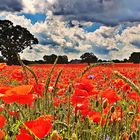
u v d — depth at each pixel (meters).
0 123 2.47
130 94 4.21
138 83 9.07
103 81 8.05
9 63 61.88
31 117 3.09
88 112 3.24
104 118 3.20
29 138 1.84
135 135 2.98
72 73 11.74
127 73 9.08
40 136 1.89
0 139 2.63
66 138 2.53
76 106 3.05
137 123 3.70
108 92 3.26
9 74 11.09
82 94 2.95
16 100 2.15
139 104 4.20
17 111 3.44
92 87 2.98
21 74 4.98
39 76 10.05
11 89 2.17
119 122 3.57
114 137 3.40
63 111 4.08
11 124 3.30
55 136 2.06
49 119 1.99
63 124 2.62
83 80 2.98
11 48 70.31
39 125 1.89
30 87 2.18
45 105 3.00
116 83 5.26
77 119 3.30
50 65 28.27
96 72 14.25
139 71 17.19
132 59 61.03
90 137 3.19
